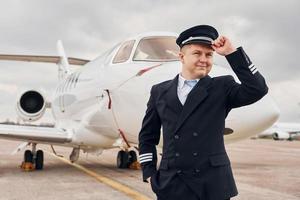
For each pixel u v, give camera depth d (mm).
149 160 3035
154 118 3047
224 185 2744
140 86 8508
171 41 9297
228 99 2850
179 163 2777
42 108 13672
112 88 9430
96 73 10609
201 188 2729
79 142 11234
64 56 16906
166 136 2873
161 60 8812
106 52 11031
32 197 6871
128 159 12047
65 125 12836
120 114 9227
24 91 13547
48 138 10891
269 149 24906
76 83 12195
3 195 7051
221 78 2875
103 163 14133
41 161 11562
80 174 10430
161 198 2850
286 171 11117
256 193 7348
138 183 8672
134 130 8977
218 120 2805
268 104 7918
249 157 16953
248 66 2666
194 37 2809
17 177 9648
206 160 2754
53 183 8625
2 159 15227
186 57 2865
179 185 2777
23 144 11664
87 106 10828
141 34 9664
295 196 7070
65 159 15805
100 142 10984
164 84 3025
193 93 2803
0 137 10547
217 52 2713
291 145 32875
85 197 6910
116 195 7113
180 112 2818
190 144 2771
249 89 2684
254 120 7711
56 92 15031
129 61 9258
